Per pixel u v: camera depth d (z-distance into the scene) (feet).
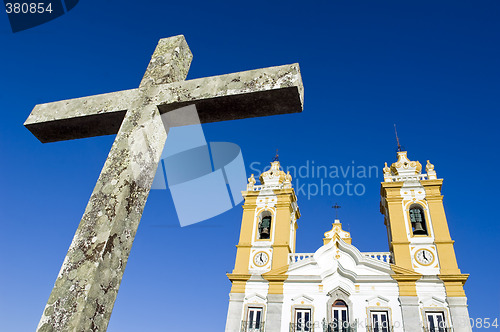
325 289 64.80
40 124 12.72
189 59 13.66
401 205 72.08
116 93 12.26
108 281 8.44
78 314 7.63
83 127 12.74
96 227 8.91
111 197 9.39
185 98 11.18
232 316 64.54
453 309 58.75
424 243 66.74
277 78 10.80
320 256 68.39
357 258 66.80
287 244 71.20
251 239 73.82
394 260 66.59
